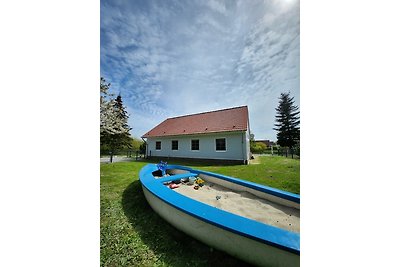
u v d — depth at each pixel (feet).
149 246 7.02
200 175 15.94
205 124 41.52
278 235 5.16
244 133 33.35
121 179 17.88
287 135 65.82
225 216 6.40
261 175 20.56
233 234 5.72
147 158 47.21
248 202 10.61
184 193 12.42
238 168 26.61
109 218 9.38
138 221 9.07
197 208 7.14
